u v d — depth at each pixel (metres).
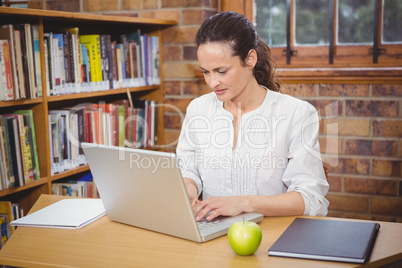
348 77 2.81
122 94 3.22
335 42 3.00
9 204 2.18
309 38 3.05
